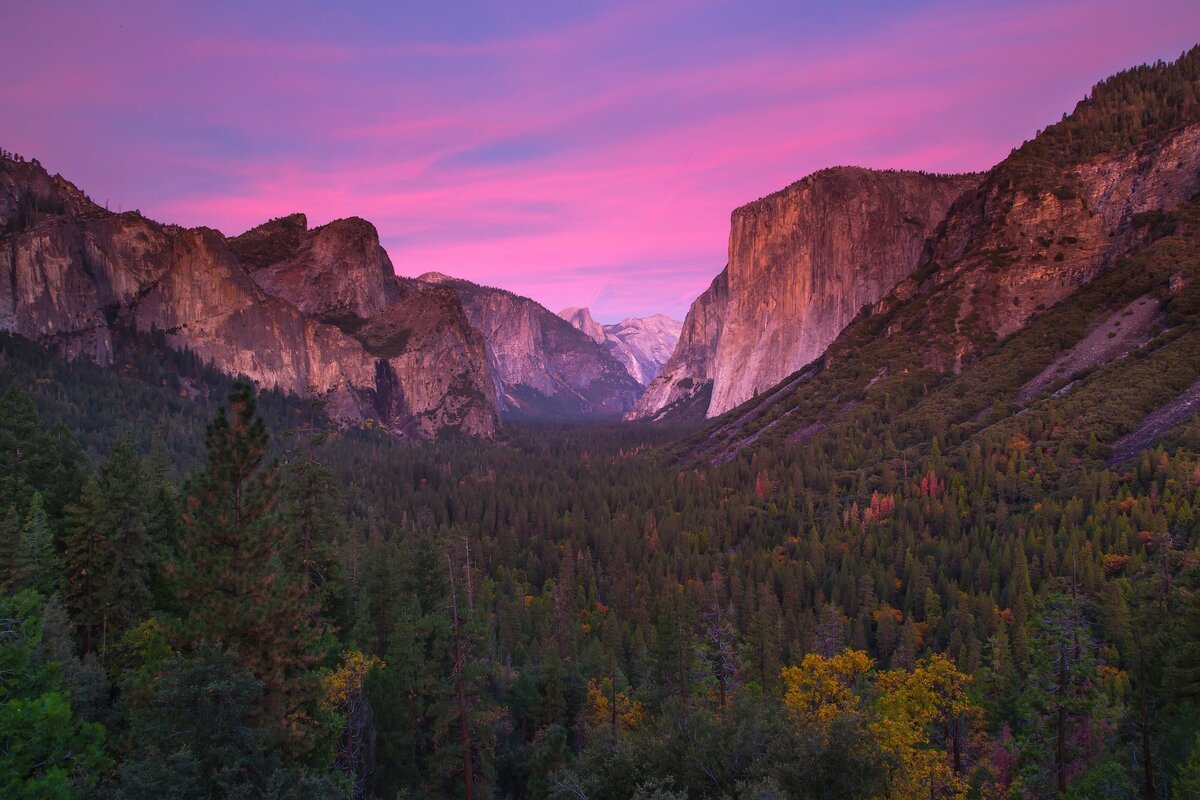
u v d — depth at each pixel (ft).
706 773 87.30
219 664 71.67
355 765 119.03
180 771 64.28
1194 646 112.98
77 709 102.37
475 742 133.39
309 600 102.53
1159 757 117.39
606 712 183.62
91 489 153.48
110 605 152.25
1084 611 214.07
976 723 154.20
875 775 85.61
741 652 180.45
